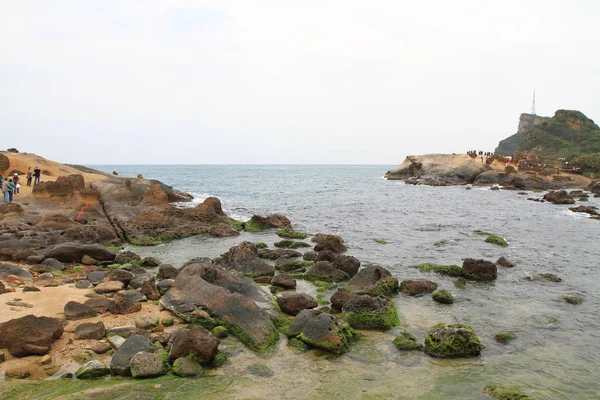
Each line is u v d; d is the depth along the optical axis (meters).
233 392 7.89
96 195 28.45
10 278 13.55
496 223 31.70
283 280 15.17
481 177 75.19
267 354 9.75
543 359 10.00
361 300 12.02
